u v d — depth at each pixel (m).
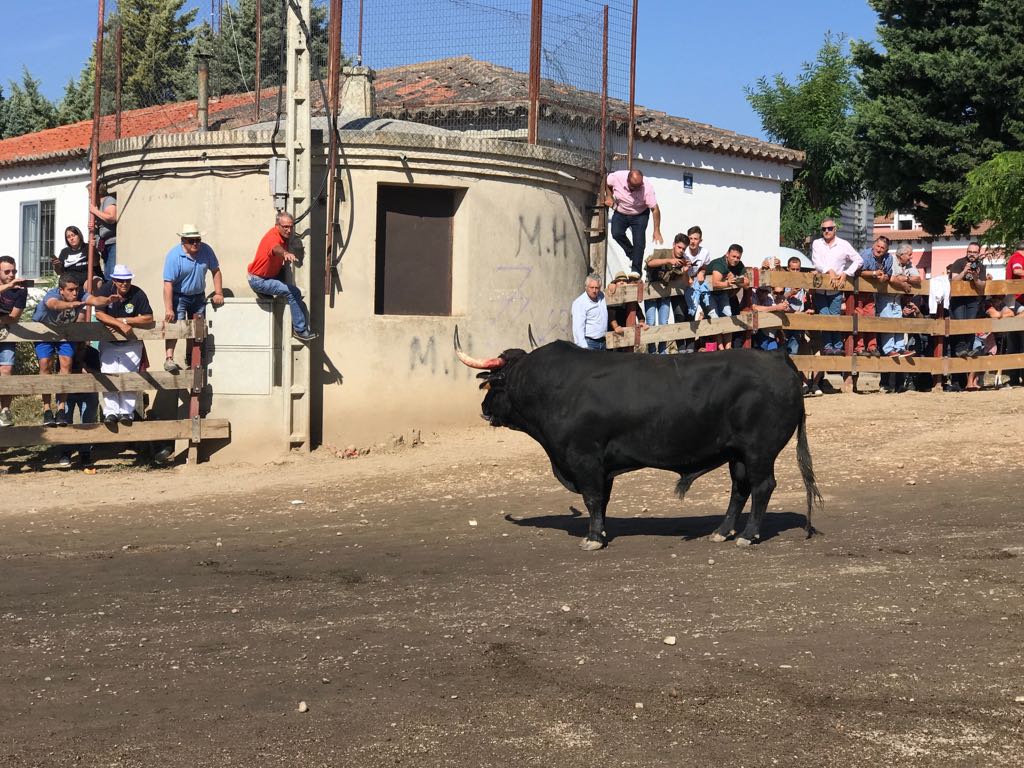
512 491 11.86
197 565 8.98
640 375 8.92
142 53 21.20
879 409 15.62
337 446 14.39
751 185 24.73
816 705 5.62
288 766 5.07
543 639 6.71
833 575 7.92
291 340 13.95
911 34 27.92
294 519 10.91
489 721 5.51
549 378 9.10
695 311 15.73
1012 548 8.48
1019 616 6.89
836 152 33.69
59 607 7.71
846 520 9.84
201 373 13.82
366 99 16.95
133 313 13.84
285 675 6.20
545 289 15.55
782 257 25.53
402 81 20.88
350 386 14.41
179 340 14.24
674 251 15.56
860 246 38.03
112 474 13.47
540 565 8.60
